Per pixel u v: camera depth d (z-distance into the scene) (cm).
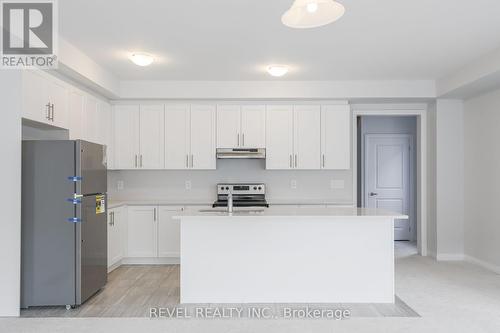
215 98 549
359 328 307
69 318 332
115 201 566
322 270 374
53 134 425
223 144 563
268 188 598
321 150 564
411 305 363
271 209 408
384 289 372
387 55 430
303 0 212
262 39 380
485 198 509
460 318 329
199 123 562
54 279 353
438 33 364
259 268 374
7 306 338
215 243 374
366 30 357
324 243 375
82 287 359
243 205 545
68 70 402
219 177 598
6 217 341
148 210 540
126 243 538
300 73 506
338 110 564
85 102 472
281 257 375
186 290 373
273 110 564
